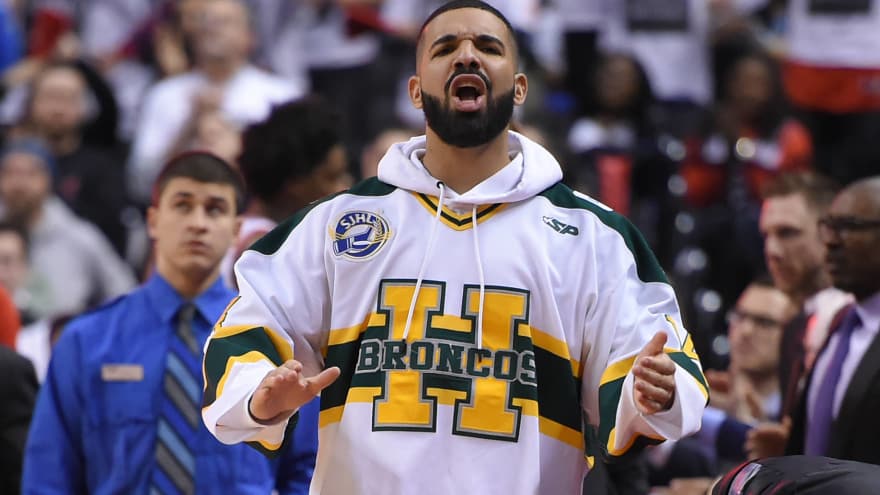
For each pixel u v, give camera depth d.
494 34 11.71
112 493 15.08
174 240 15.62
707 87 32.28
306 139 18.42
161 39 34.06
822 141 31.41
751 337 18.67
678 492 17.09
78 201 29.20
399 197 11.95
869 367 15.48
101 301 27.05
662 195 27.16
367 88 31.89
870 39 29.12
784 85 31.00
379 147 24.34
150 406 15.27
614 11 32.78
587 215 11.92
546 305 11.55
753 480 11.47
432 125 11.72
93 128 31.22
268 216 18.62
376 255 11.70
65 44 33.84
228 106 29.86
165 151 29.20
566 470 11.55
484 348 11.43
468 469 11.29
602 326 11.61
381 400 11.43
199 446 15.12
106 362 15.42
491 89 11.61
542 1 34.78
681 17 32.19
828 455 15.71
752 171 28.36
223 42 30.23
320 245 11.91
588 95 29.83
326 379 10.70
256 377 11.19
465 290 11.55
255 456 15.12
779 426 16.56
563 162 21.48
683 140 28.48
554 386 11.53
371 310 11.64
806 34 29.48
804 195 18.53
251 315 11.65
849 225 15.95
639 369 10.62
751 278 26.73
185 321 15.62
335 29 32.62
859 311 16.14
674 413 10.84
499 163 11.97
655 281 11.80
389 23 33.28
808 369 16.33
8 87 32.78
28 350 20.48
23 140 28.94
